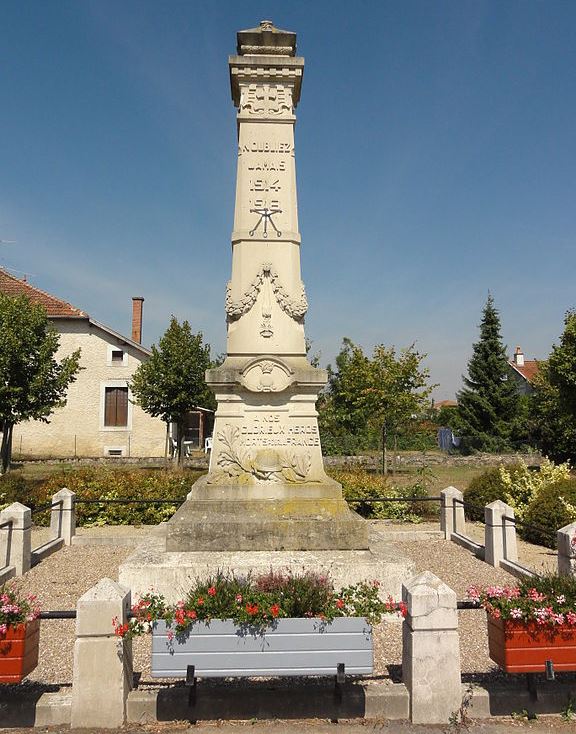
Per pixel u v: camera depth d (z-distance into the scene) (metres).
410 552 9.83
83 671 4.19
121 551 10.06
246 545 6.86
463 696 4.36
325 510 7.13
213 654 4.20
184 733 4.11
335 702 4.32
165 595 6.32
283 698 4.33
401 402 22.80
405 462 28.03
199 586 4.57
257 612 4.22
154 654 4.19
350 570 6.45
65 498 10.62
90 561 9.31
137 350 29.22
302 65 8.30
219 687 4.41
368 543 6.96
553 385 23.62
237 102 8.87
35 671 5.11
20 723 4.21
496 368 36.84
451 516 11.03
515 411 35.97
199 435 36.91
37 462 26.53
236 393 7.61
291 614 4.32
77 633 4.22
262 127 8.25
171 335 24.53
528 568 8.27
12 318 18.97
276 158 8.22
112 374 29.05
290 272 8.02
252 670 4.20
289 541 6.88
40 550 9.55
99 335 29.20
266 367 7.58
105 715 4.18
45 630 6.21
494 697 4.38
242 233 8.03
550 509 10.56
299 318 7.96
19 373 18.80
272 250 8.04
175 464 23.73
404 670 4.50
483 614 6.74
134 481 12.96
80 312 29.19
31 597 4.45
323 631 4.26
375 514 12.95
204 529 6.87
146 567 6.36
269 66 8.30
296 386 7.63
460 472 24.91
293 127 8.31
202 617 4.23
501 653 4.29
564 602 4.28
